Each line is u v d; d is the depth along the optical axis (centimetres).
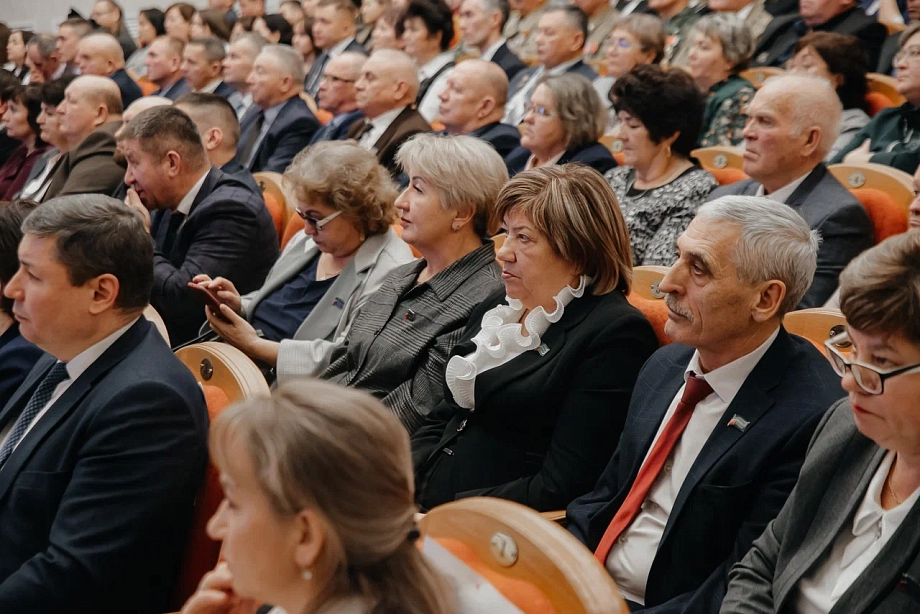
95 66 773
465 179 270
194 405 194
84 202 198
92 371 196
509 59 684
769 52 588
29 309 194
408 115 537
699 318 181
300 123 618
